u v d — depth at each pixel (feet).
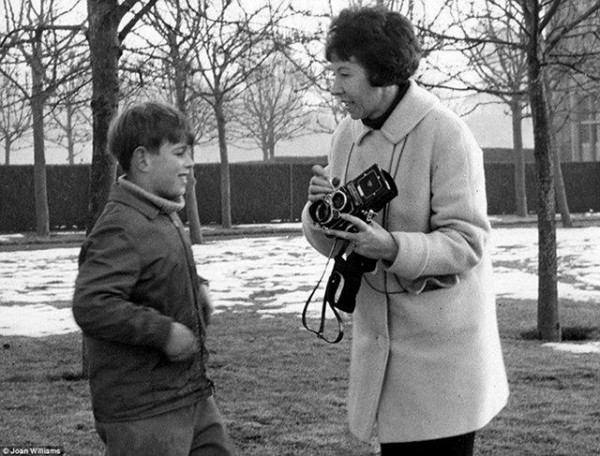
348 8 10.25
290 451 17.34
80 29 25.07
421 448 10.27
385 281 10.21
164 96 77.15
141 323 9.78
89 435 18.95
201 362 10.61
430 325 10.14
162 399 10.13
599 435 18.19
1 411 21.11
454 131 10.14
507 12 29.53
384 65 9.96
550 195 29.86
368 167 10.57
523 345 28.68
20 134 85.81
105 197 23.48
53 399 22.31
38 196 88.69
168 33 45.44
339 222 9.77
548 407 20.40
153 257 10.12
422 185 10.19
